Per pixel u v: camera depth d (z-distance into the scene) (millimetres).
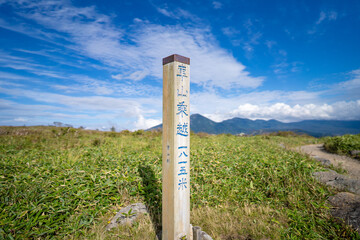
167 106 2715
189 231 2865
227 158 6980
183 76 2721
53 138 11289
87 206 3545
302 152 8602
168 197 2732
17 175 4363
